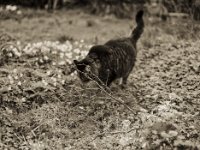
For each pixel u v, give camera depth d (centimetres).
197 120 232
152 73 309
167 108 244
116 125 244
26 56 335
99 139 236
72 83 293
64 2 668
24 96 274
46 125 251
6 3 612
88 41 448
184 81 279
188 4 454
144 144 215
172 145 208
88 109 263
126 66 288
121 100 265
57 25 552
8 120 254
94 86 281
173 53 335
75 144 234
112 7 629
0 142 236
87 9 659
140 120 241
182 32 407
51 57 338
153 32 448
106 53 273
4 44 338
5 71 298
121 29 513
